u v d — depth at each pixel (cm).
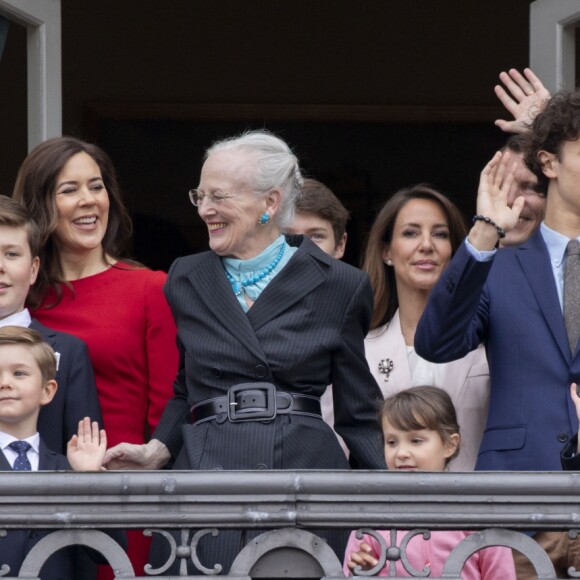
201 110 3472
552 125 1759
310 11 3519
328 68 3512
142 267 1988
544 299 1745
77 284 1944
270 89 3500
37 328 1838
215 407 1627
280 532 1383
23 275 1844
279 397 1622
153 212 3441
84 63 3466
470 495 1387
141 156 3453
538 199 2019
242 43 3503
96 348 1894
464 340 1700
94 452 1655
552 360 1723
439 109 3491
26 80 2434
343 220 2131
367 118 3500
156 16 3491
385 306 2059
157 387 1906
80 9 3475
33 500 1384
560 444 1695
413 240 2034
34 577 1377
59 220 1939
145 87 3475
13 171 2667
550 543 1677
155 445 1705
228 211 1661
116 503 1384
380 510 1387
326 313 1661
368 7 3519
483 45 3506
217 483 1384
